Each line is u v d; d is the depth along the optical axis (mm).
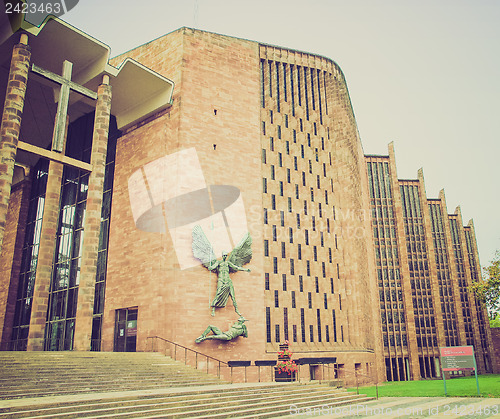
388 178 59719
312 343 32188
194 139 29188
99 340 28703
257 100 33156
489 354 59812
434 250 61219
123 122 31922
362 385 34188
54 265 33438
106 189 32594
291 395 18766
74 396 14148
